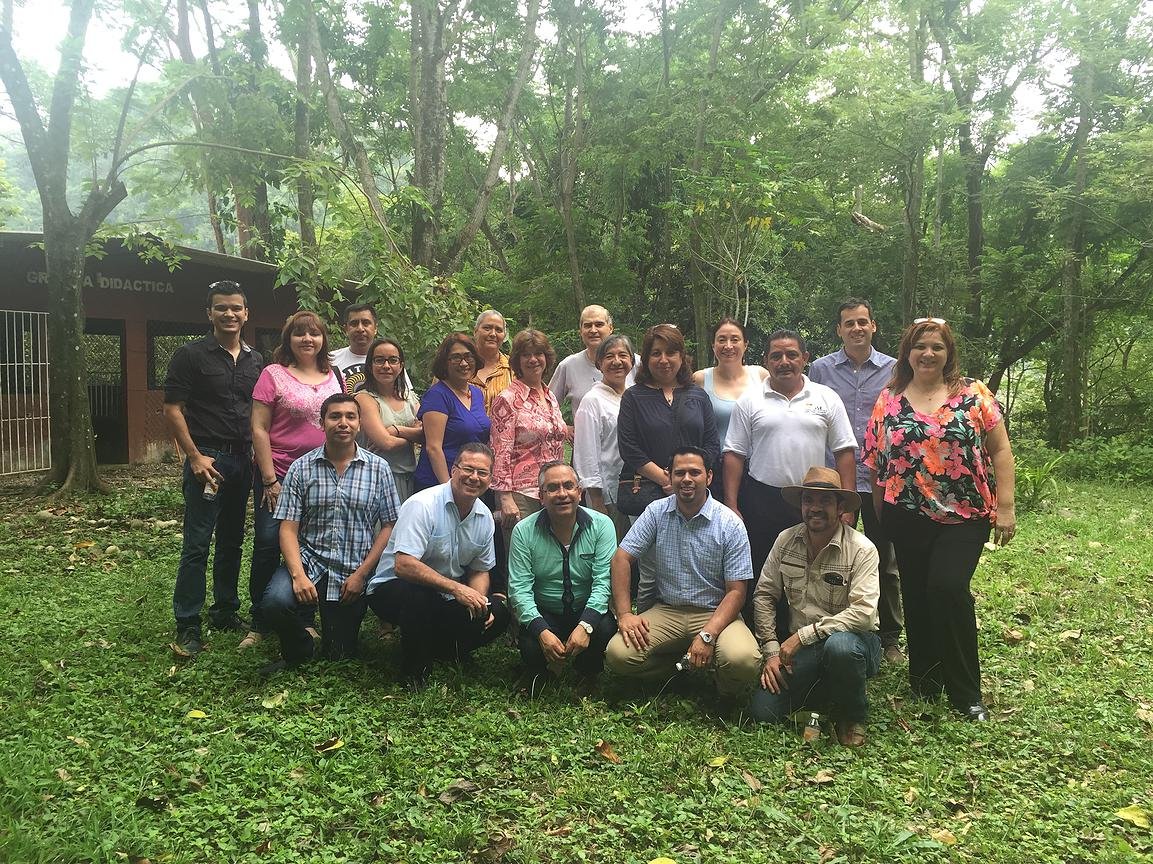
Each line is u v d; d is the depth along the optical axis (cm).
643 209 1720
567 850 288
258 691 412
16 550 704
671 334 472
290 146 1442
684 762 352
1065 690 441
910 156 1546
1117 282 1777
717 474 500
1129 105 1534
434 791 321
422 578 420
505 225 2269
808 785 343
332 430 442
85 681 417
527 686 436
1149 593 641
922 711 414
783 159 1230
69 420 977
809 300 1927
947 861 288
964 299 1761
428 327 938
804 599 418
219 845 279
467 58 1756
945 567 417
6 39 937
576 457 515
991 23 1595
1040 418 2144
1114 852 289
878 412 450
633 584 475
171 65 1302
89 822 282
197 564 477
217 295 486
